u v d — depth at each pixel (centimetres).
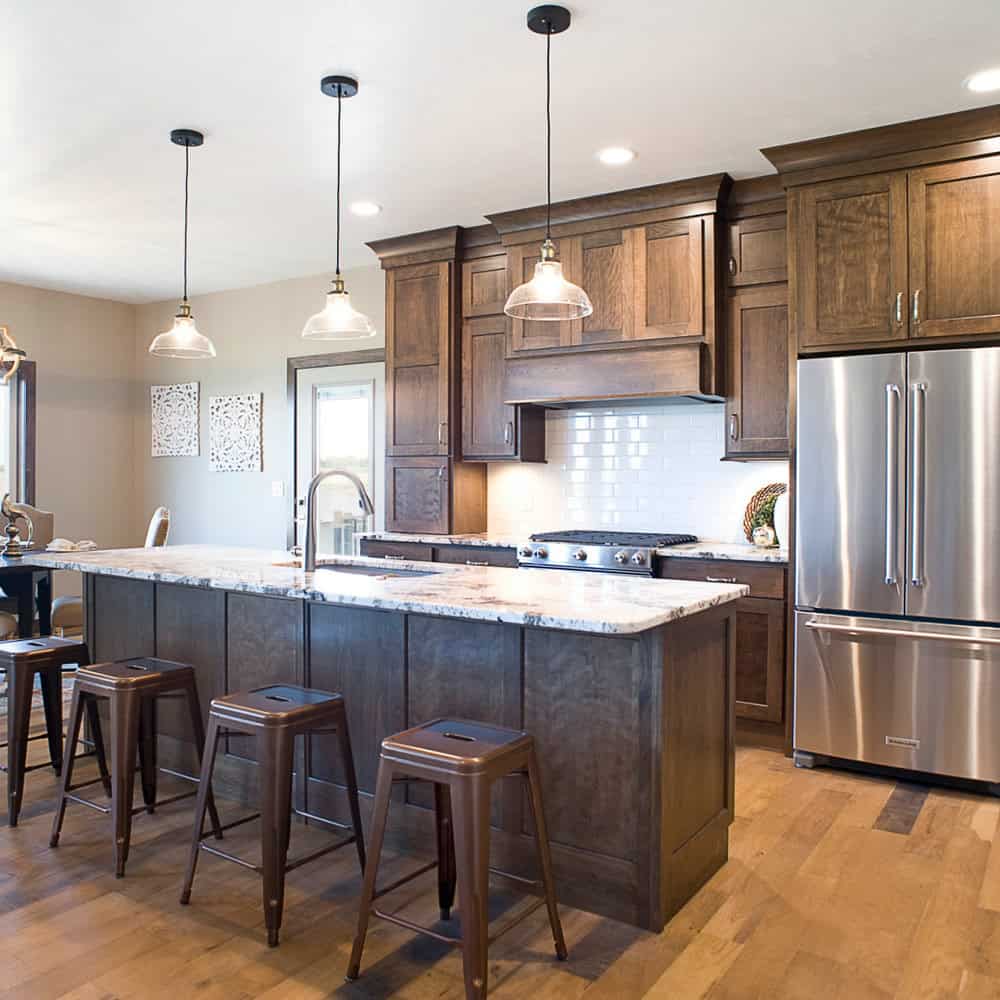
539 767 235
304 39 272
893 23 261
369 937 217
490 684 245
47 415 643
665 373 408
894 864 260
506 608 219
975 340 331
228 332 646
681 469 462
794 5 251
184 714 322
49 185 409
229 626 306
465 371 487
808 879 250
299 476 608
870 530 340
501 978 199
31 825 285
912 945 214
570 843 233
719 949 212
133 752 254
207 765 233
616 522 483
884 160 343
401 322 504
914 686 331
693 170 387
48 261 557
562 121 334
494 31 266
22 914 227
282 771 218
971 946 214
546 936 218
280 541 619
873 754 339
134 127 340
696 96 312
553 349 440
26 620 432
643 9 253
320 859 261
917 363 329
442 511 490
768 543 404
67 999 190
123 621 341
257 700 232
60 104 320
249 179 400
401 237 495
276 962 205
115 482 690
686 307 404
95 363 674
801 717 354
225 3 251
